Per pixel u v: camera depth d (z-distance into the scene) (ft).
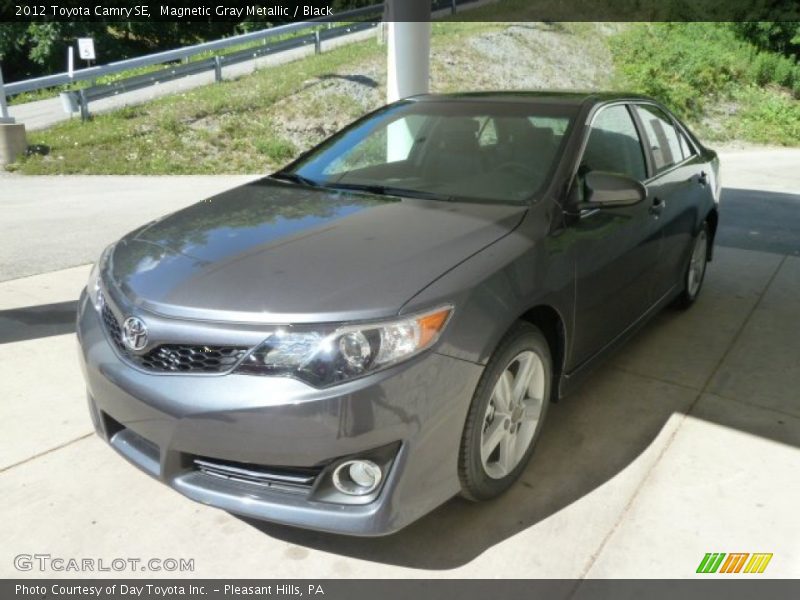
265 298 7.54
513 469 9.05
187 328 7.48
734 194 30.94
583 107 11.40
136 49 91.76
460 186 10.53
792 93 66.90
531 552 8.04
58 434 10.32
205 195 29.17
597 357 10.97
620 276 10.99
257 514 7.47
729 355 13.37
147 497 8.94
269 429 7.09
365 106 45.34
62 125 40.16
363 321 7.23
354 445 7.12
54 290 16.51
